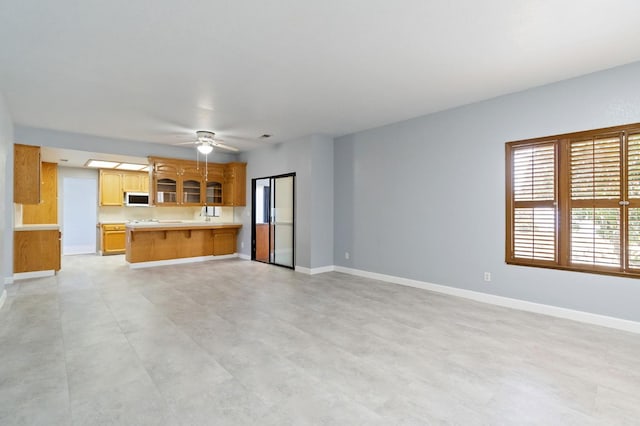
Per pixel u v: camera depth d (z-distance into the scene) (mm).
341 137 6016
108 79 3430
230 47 2789
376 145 5410
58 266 5680
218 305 3945
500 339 2939
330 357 2582
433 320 3441
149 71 3248
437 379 2252
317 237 5945
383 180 5312
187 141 6406
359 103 4219
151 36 2607
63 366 2396
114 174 8320
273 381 2215
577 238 3436
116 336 2965
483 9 2264
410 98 4039
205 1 2160
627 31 2541
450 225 4465
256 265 6734
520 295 3824
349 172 5875
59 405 1921
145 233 6512
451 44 2750
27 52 2852
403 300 4188
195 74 3324
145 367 2391
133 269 6250
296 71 3266
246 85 3609
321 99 4066
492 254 4055
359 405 1949
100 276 5586
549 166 3611
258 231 7348
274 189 6789
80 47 2773
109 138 6086
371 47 2801
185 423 1772
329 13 2309
